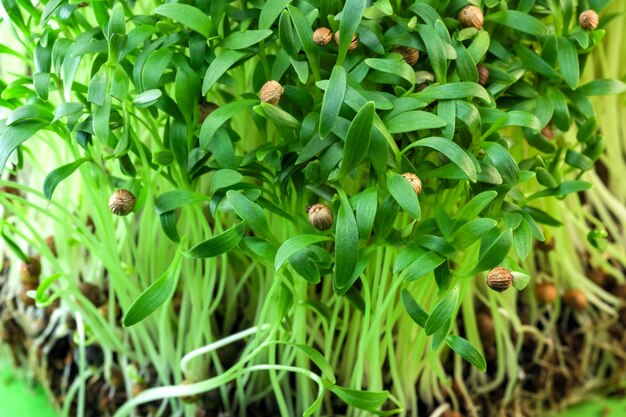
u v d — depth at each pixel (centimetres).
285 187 17
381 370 20
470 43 17
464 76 16
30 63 19
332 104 15
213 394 21
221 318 22
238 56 16
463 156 15
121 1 17
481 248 16
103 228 19
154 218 21
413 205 15
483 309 22
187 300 20
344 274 16
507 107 18
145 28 17
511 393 22
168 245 21
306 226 17
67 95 17
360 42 17
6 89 18
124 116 16
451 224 17
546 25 19
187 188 17
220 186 16
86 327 22
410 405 20
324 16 16
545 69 18
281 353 20
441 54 16
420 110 16
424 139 16
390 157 16
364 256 16
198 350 19
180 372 21
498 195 17
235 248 18
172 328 21
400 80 17
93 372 22
